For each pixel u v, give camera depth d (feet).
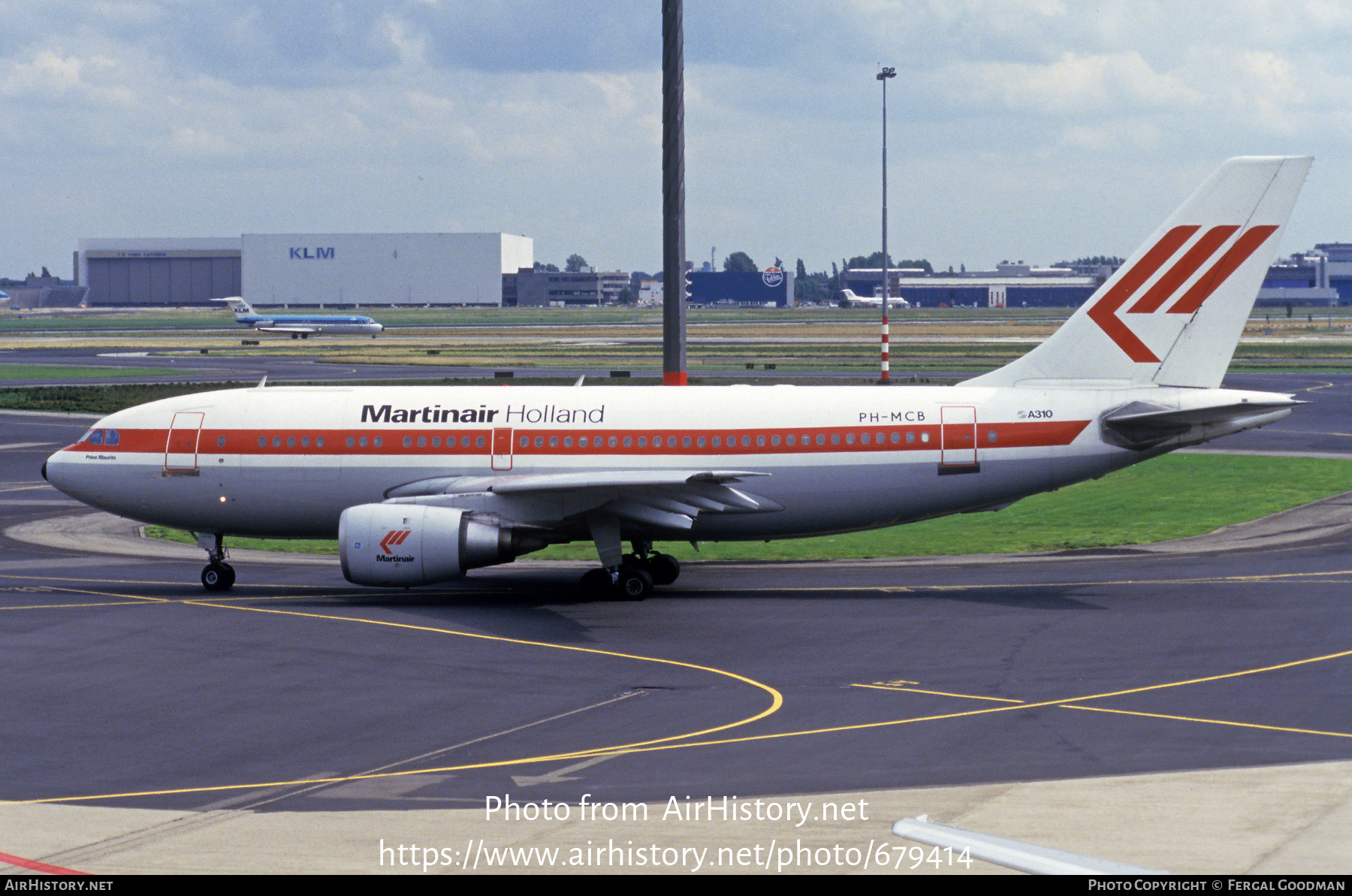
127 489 315.58
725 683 220.84
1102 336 302.86
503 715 202.28
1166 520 398.01
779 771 172.55
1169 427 298.35
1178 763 173.47
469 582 325.21
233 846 146.61
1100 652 239.91
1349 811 152.56
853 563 347.15
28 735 193.26
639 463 303.07
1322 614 268.82
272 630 265.13
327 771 174.91
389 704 208.95
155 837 150.00
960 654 239.91
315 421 311.68
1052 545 366.02
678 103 421.59
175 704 209.46
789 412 304.50
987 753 179.52
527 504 296.30
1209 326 299.38
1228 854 139.03
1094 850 140.87
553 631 264.11
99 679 225.97
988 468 301.43
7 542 389.19
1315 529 375.04
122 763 179.32
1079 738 185.78
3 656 242.99
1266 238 295.69
